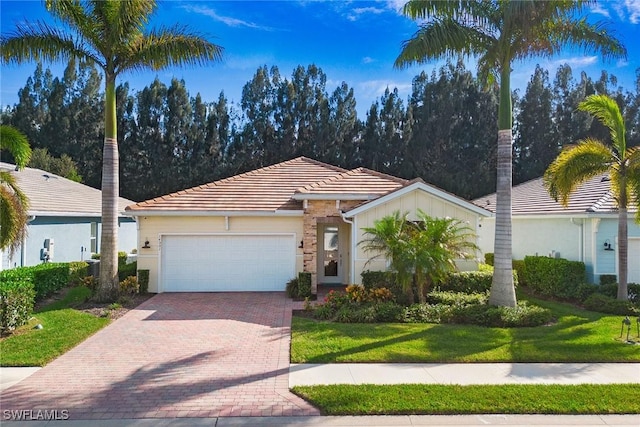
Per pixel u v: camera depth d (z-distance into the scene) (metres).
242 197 17.70
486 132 41.97
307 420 6.02
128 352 9.12
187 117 46.12
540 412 6.22
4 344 9.44
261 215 16.72
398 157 43.09
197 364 8.35
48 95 50.03
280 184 19.06
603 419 6.06
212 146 45.81
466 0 12.34
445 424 5.91
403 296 13.16
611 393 6.82
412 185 14.92
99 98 49.19
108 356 8.85
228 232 16.84
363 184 17.11
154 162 45.28
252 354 9.00
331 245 18.34
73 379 7.54
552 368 8.14
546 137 43.28
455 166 41.69
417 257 12.17
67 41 13.83
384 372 7.88
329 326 11.11
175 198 17.33
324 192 16.16
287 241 17.05
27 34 13.38
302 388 7.01
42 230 18.28
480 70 13.58
